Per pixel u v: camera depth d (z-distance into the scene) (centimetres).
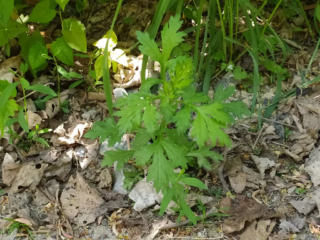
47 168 45
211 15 49
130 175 44
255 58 48
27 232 40
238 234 38
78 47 49
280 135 47
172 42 34
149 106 33
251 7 46
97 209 41
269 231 38
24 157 46
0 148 46
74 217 41
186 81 33
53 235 39
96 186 44
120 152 40
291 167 44
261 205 40
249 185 42
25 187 43
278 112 49
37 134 48
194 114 49
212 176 44
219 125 34
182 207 36
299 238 38
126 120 33
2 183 44
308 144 45
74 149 47
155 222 40
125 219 40
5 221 40
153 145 36
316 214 39
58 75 49
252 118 49
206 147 40
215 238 38
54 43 49
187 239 38
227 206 40
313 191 41
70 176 45
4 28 48
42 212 42
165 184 35
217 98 39
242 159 45
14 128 48
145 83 35
